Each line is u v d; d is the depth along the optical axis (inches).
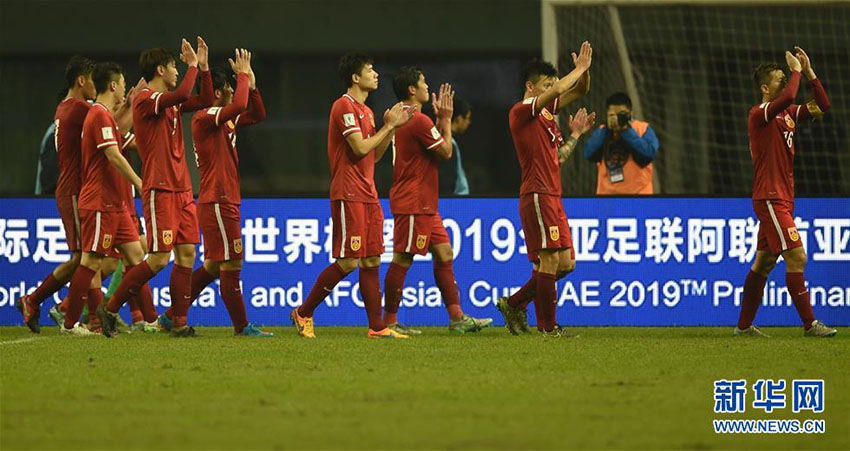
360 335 1357.0
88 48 2407.7
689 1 1857.8
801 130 2132.1
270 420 720.3
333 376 911.0
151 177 1238.3
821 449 658.8
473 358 1044.5
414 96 1350.9
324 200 1557.6
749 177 2229.3
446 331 1438.2
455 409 759.7
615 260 1553.9
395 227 1378.0
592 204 1553.9
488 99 2402.8
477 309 1557.6
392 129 1263.5
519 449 638.5
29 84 2417.6
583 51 1263.5
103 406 769.6
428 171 1369.3
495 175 2406.5
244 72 1266.0
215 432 683.4
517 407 767.7
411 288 1553.9
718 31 2202.3
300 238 1558.8
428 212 1370.6
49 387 850.1
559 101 1341.0
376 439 663.1
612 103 1637.6
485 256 1557.6
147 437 669.3
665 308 1549.0
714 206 1549.0
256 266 1560.0
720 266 1550.2
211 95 1264.8
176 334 1284.4
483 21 2394.2
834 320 1540.4
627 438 671.1
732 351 1115.3
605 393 826.2
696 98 2215.8
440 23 2397.9
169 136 1243.8
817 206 1537.9
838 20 2190.0
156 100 1224.2
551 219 1291.8
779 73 1317.7
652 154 1636.3
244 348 1131.9
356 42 2410.2
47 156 1572.3
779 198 1309.1
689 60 2202.3
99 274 1369.3
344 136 1259.8
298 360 1023.0
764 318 1545.3
